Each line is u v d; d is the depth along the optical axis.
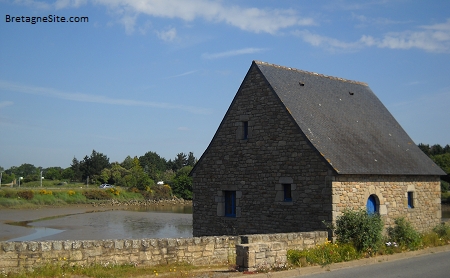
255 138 17.81
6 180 87.88
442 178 27.28
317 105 18.66
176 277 10.42
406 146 20.83
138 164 93.44
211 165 19.28
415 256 14.94
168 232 30.09
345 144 17.38
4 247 10.16
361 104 21.58
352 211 15.14
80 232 29.84
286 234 13.59
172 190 78.75
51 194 59.47
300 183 16.20
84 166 91.44
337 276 11.09
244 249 11.17
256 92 17.98
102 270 10.62
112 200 65.31
